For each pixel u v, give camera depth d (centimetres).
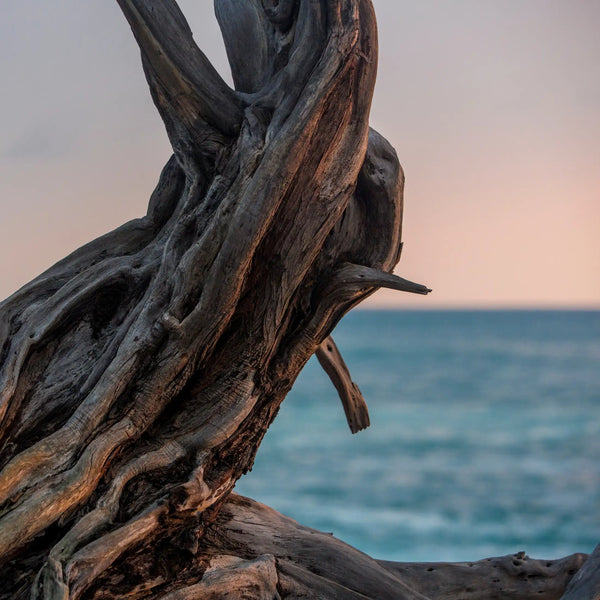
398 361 7669
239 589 475
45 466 445
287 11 516
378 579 534
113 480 456
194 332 479
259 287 501
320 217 496
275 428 4272
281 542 546
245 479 3198
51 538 444
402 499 2805
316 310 529
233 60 544
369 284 522
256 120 488
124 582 450
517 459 3425
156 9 480
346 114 491
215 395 499
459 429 4178
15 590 424
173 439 485
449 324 14825
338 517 2547
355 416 674
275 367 523
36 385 485
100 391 468
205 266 476
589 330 12038
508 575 600
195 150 506
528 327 13238
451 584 593
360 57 487
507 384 5922
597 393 5338
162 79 492
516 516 2514
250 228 470
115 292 519
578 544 2242
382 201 551
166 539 470
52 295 516
